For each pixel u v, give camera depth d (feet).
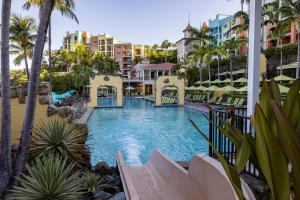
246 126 12.06
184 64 134.82
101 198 13.06
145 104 95.55
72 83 128.57
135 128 44.75
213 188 7.83
